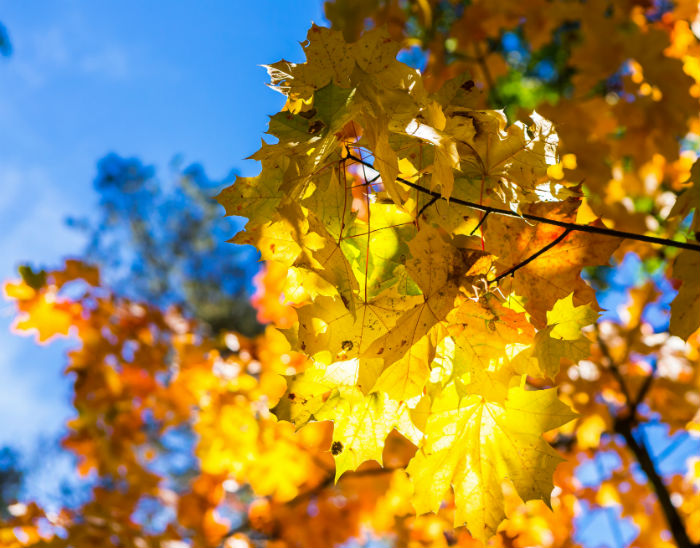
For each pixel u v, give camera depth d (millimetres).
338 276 1415
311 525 4477
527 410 1594
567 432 4176
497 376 1524
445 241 1415
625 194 3260
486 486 1625
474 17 3473
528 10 3330
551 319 1589
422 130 1459
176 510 4566
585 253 1604
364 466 4473
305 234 1399
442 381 1563
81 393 4852
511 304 1598
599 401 4062
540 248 1621
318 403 1552
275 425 4430
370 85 1354
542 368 1537
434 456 1614
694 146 3535
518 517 4184
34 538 3811
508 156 1608
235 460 4469
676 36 3146
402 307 1497
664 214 3314
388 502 4434
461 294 1439
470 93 1689
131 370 4824
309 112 1414
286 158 1592
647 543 4297
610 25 3008
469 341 1525
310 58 1508
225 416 4457
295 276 1631
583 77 3072
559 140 1598
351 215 1539
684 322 1617
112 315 4887
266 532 4555
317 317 1483
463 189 1646
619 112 3045
